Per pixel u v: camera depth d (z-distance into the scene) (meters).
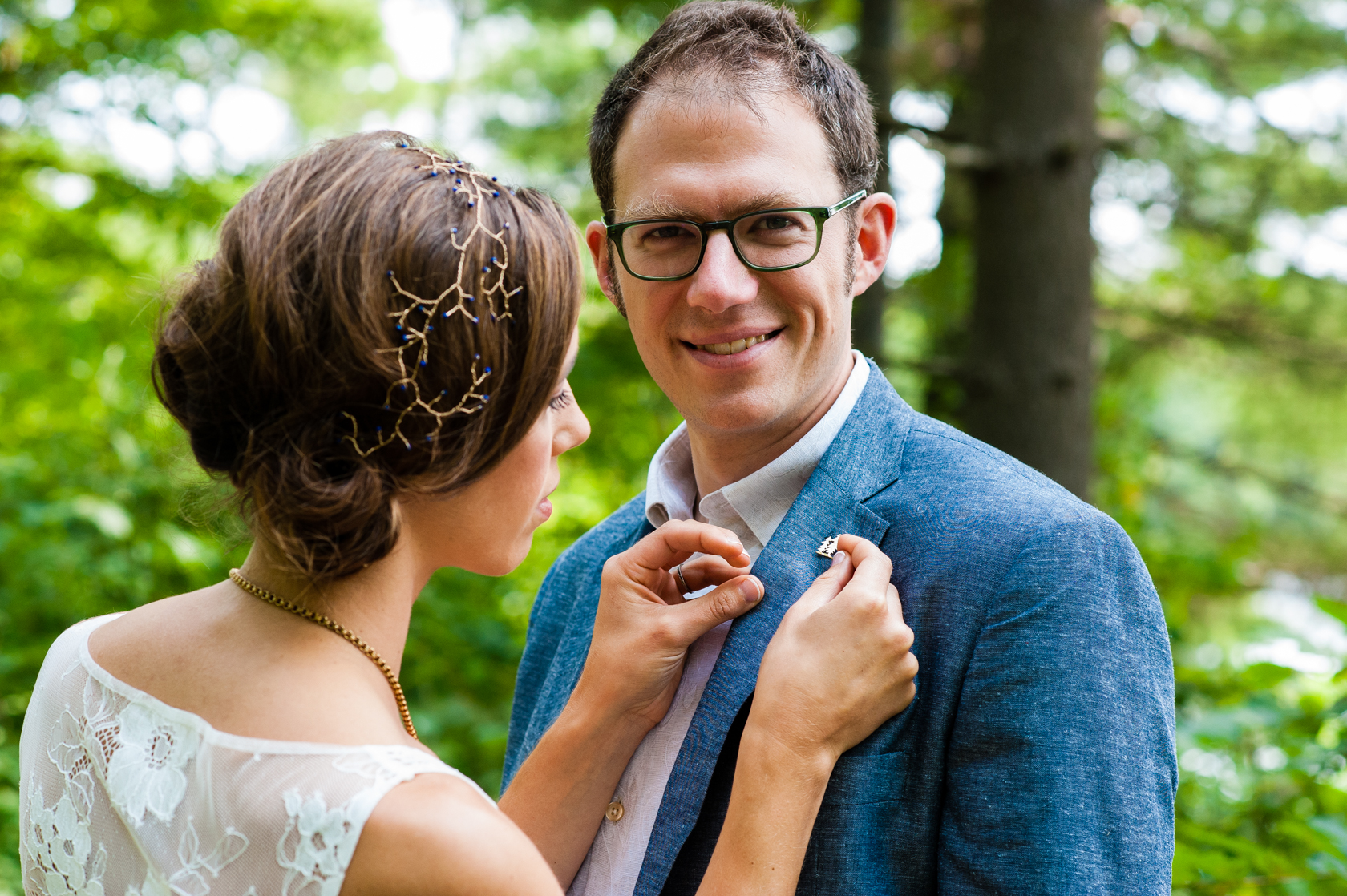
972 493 1.29
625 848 1.39
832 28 6.23
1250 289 6.87
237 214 1.07
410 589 1.15
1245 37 7.00
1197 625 5.75
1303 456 8.55
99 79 4.79
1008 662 1.18
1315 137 6.85
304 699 1.03
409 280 1.02
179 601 1.18
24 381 4.06
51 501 3.35
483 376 1.06
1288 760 2.14
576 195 8.65
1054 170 4.18
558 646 1.73
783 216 1.34
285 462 1.01
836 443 1.42
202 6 4.98
